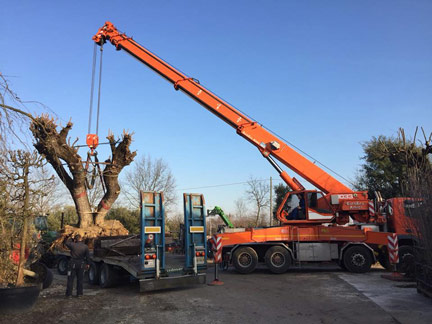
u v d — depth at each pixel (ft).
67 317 23.16
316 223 44.70
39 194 24.85
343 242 43.06
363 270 41.42
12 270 24.84
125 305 26.71
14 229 25.03
